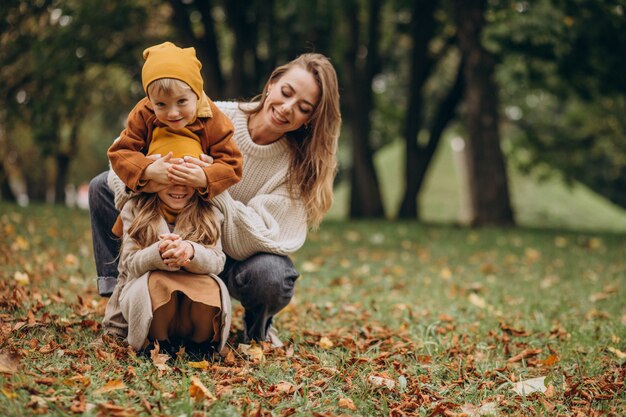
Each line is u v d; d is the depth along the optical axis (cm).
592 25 1130
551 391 330
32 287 478
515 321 493
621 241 1109
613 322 488
